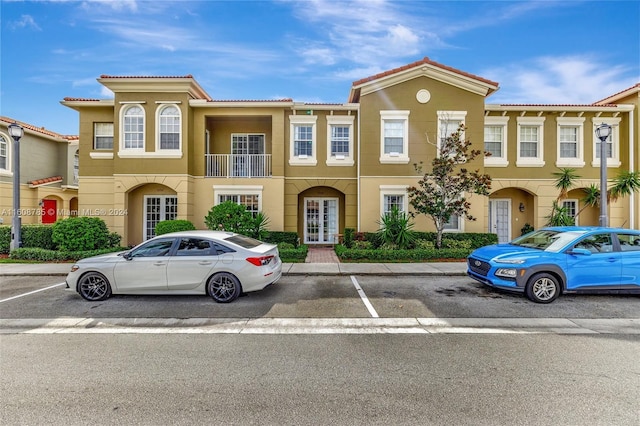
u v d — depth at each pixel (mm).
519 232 16406
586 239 7020
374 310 6344
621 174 14602
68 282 6965
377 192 14648
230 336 5070
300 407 3227
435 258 11586
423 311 6281
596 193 14562
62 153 20156
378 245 13477
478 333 5191
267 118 15797
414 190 12477
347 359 4281
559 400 3328
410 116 14578
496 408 3197
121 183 14156
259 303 6785
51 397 3400
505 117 15383
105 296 6918
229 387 3592
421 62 14375
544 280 6770
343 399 3363
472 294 7473
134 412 3148
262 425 2959
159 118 14211
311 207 16547
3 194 16562
